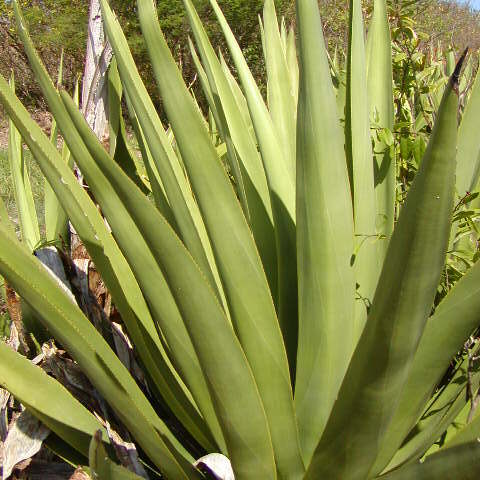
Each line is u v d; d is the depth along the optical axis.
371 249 1.79
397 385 1.28
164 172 1.39
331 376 1.58
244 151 1.95
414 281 1.12
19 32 1.37
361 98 1.73
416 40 2.43
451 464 1.21
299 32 1.40
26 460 1.77
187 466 1.60
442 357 1.45
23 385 1.51
